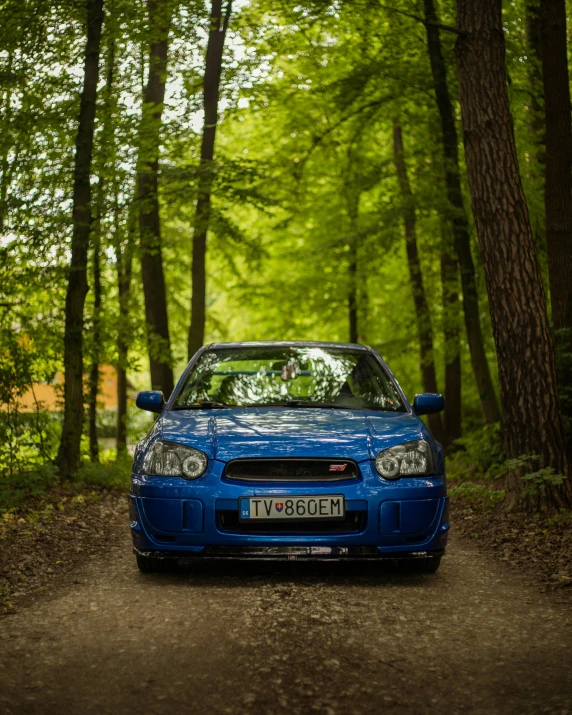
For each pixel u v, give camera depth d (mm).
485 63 7414
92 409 14969
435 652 3490
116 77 12258
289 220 17641
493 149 7371
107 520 7734
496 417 13906
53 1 10375
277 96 14492
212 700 2938
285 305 21641
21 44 10703
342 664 3322
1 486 8953
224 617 4023
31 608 4293
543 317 7367
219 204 14125
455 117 14344
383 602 4359
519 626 3910
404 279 21969
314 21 12477
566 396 9070
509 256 7336
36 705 2896
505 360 7426
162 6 11656
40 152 11078
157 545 4777
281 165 15805
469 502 8891
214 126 13336
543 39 9531
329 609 4188
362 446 4844
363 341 23172
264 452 4750
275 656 3424
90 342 13086
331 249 18328
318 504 4668
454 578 5055
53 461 10516
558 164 9508
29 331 11883
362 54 14164
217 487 4699
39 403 10719
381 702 2920
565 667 3287
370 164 17969
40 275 11172
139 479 4895
